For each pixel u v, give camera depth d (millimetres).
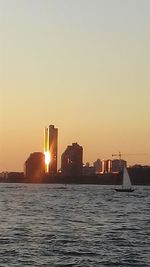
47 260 62625
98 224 106938
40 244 74688
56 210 151875
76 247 72438
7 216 125750
